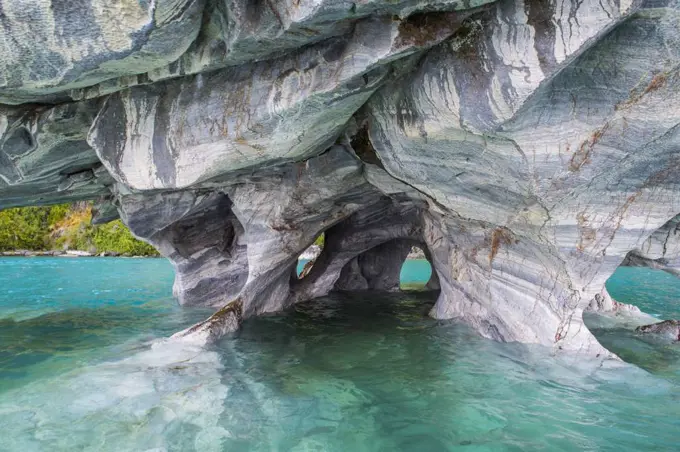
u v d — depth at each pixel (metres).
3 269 20.84
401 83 4.85
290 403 4.70
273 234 8.46
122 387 5.11
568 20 3.59
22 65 4.07
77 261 26.16
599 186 4.76
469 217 6.26
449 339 7.18
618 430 4.04
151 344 7.01
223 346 6.88
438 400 4.75
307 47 4.52
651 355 6.39
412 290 14.05
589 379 5.29
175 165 5.62
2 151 6.14
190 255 10.12
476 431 4.07
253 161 5.72
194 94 5.29
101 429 4.11
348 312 9.84
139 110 5.55
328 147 6.57
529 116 4.27
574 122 4.29
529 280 6.22
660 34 3.64
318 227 8.86
